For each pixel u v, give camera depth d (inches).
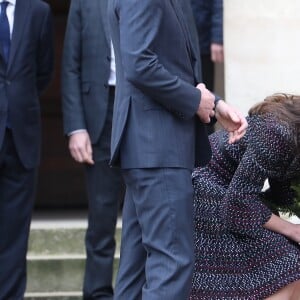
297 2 810.8
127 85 539.5
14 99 719.7
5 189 727.1
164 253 530.3
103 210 750.5
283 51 813.2
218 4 813.9
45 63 743.7
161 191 532.1
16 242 732.7
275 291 577.0
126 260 584.4
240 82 814.5
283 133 560.4
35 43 731.4
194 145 548.4
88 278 757.3
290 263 577.9
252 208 574.2
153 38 524.4
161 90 524.4
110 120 745.0
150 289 529.7
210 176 599.8
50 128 987.3
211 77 847.7
